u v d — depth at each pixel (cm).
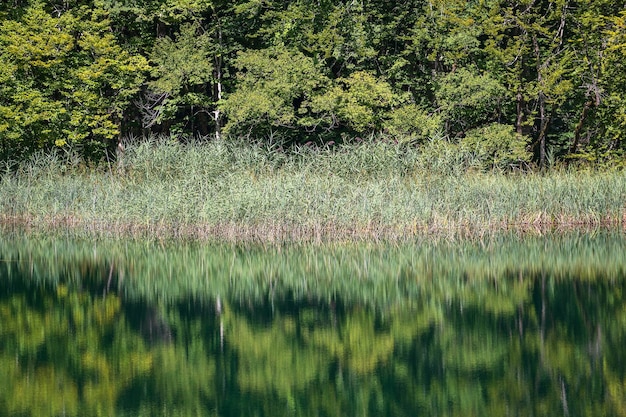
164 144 4141
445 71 5134
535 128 5247
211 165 3875
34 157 4419
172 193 3556
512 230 3616
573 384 1761
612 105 4722
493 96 4731
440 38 4766
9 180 3938
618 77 4700
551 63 4866
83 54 4772
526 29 4691
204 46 4872
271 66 4656
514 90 4734
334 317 2330
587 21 4584
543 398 1677
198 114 5391
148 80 5166
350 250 3241
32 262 3075
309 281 2775
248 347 2044
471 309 2409
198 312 2397
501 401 1664
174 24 5222
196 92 5156
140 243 3422
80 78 4616
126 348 2045
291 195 3444
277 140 4947
